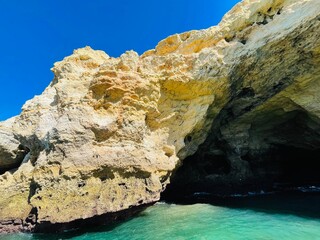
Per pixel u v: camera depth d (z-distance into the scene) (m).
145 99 14.83
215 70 15.73
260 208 15.09
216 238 10.10
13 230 11.99
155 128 15.73
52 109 15.48
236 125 20.33
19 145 17.48
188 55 16.58
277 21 14.56
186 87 16.08
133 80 14.62
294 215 13.25
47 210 11.20
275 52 14.78
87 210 11.44
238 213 13.89
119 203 12.12
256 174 22.58
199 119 16.41
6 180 14.16
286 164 24.05
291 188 22.80
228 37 16.55
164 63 16.45
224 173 22.00
